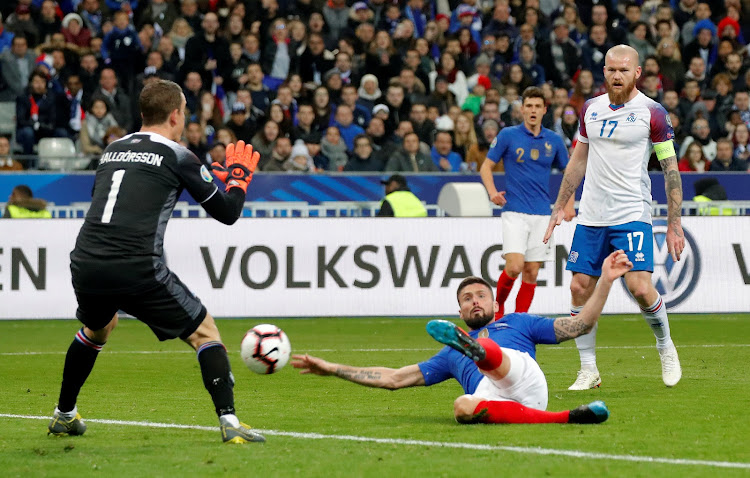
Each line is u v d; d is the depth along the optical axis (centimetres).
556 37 7388
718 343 4297
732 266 5328
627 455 1842
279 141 6022
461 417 2194
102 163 2034
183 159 2011
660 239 5294
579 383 2906
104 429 2230
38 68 6306
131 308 1984
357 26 7319
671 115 6794
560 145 4003
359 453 1883
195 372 3412
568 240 5281
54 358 3878
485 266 5306
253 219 5250
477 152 6341
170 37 6981
